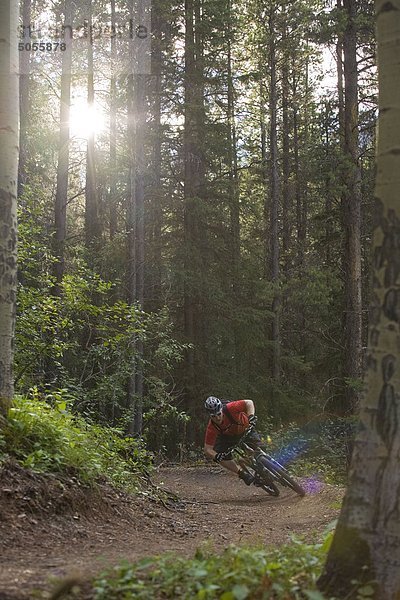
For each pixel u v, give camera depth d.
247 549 5.27
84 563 5.15
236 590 3.76
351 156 17.50
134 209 21.62
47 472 7.05
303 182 32.94
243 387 23.88
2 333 7.30
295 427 21.39
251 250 25.59
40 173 23.59
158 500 9.17
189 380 23.39
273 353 26.27
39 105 24.33
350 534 4.04
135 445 10.52
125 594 4.09
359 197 17.86
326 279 19.47
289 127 35.75
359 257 17.88
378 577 3.92
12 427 7.18
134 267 21.25
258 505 10.70
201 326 24.14
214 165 24.81
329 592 4.00
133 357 14.16
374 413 4.07
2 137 7.31
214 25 23.47
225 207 24.92
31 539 5.91
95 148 28.02
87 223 25.88
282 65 31.00
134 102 22.06
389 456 4.00
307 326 30.23
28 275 12.06
